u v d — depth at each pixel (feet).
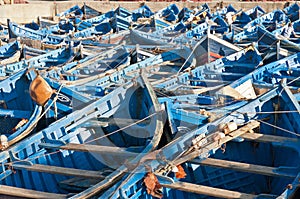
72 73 42.24
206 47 44.50
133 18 74.13
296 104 29.53
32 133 30.14
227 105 32.17
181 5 86.53
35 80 31.30
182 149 25.57
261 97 30.96
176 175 24.39
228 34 55.31
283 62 41.42
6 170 25.66
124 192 21.94
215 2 86.94
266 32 49.85
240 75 40.63
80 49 47.34
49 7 84.02
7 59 46.55
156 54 46.24
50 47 53.88
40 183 26.25
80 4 86.12
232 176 27.30
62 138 29.12
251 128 28.14
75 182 25.46
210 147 26.00
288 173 23.75
